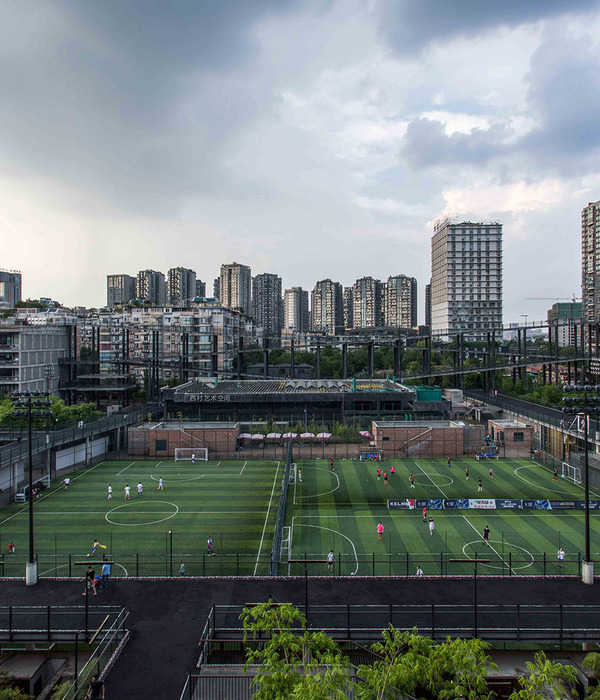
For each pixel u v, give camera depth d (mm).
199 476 71312
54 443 69062
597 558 43375
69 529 50438
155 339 127938
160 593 31672
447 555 44281
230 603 30547
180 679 23938
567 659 29000
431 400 102750
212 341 157750
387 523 52625
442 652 21344
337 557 43719
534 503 56750
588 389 42812
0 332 110750
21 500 59406
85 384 126562
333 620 28656
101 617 28984
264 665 22859
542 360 125188
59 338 127875
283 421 96938
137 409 104375
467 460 80062
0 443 66188
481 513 55688
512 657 28906
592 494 61594
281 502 52406
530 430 83125
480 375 147500
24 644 29062
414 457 82500
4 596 31438
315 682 19203
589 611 29469
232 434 84000
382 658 26281
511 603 30406
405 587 32438
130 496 61688
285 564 42312
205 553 44375
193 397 97250
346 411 98750
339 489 64688
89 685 25094
